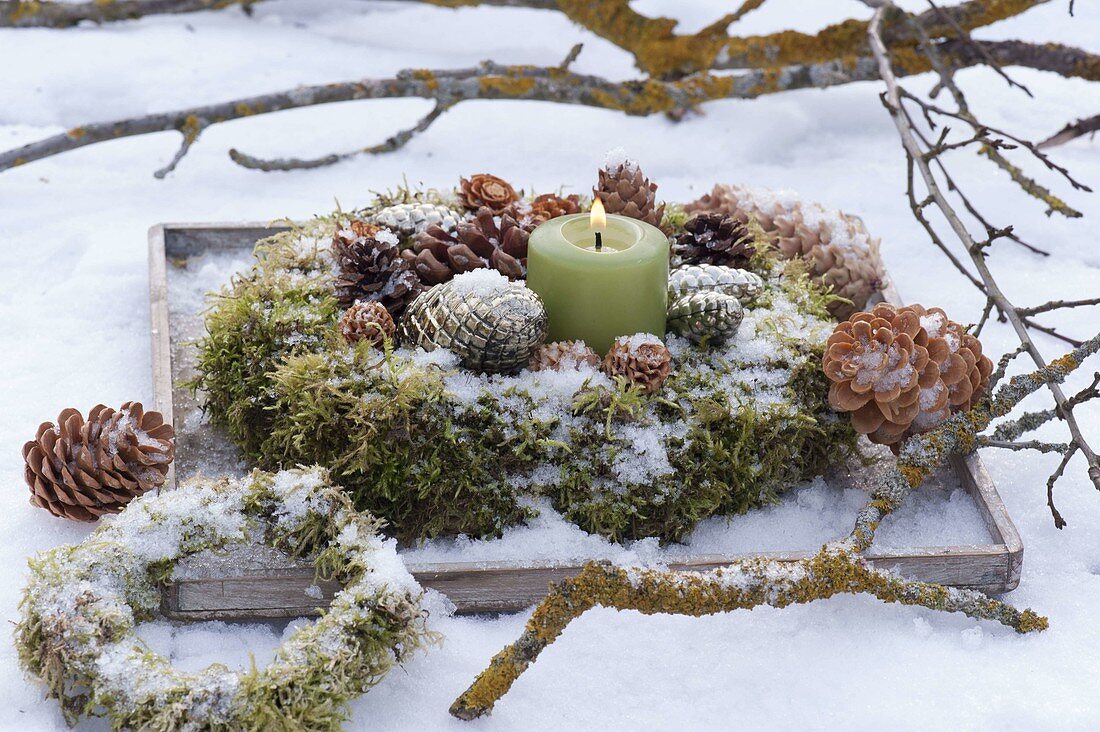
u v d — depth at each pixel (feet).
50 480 4.45
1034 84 6.36
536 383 4.42
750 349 4.54
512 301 4.38
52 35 6.47
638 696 4.22
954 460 4.65
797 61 6.09
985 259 5.48
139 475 4.47
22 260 5.34
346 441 4.42
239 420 4.52
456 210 4.92
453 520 4.43
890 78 5.27
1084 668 4.27
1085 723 4.17
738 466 4.45
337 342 4.46
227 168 5.85
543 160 5.92
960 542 4.49
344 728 4.16
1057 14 6.83
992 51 5.98
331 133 6.05
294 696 4.05
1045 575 4.49
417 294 4.58
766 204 5.07
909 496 4.60
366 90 5.80
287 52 6.48
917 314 4.50
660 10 6.90
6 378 4.88
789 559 4.40
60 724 4.15
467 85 5.83
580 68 6.51
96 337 5.04
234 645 4.31
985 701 4.21
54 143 5.63
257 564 4.35
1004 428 4.58
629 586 4.19
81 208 5.59
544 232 4.56
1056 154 5.96
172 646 4.29
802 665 4.27
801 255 4.98
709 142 6.03
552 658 4.28
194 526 4.27
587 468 4.42
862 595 4.39
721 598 4.23
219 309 4.60
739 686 4.24
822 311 4.69
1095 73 5.97
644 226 4.58
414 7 7.09
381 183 5.78
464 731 4.16
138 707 4.04
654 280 4.49
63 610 4.14
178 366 4.86
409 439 4.37
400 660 4.18
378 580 4.17
